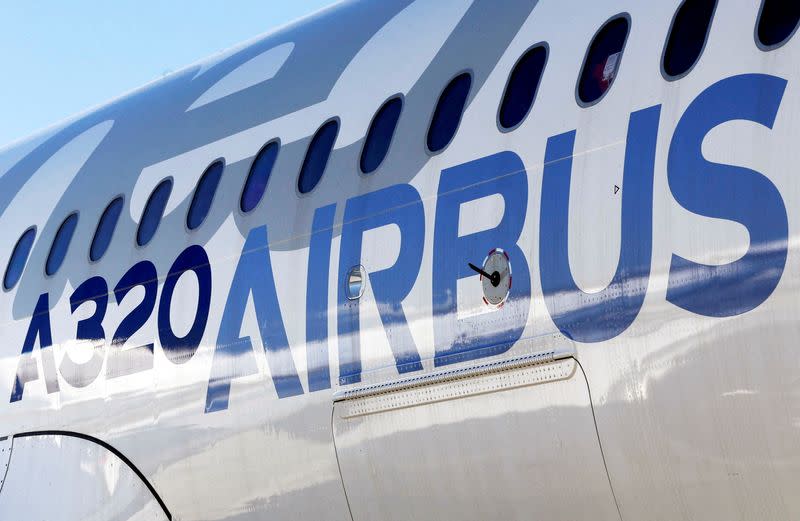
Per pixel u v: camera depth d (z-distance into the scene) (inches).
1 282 496.1
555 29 330.3
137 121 496.1
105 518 420.8
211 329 392.2
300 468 357.4
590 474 288.7
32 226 501.0
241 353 378.9
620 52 305.3
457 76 352.8
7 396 466.6
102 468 423.8
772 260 256.2
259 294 378.6
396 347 331.9
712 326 264.1
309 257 365.4
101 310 440.5
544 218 302.0
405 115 360.8
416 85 364.8
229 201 408.5
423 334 325.4
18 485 453.7
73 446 436.5
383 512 338.6
